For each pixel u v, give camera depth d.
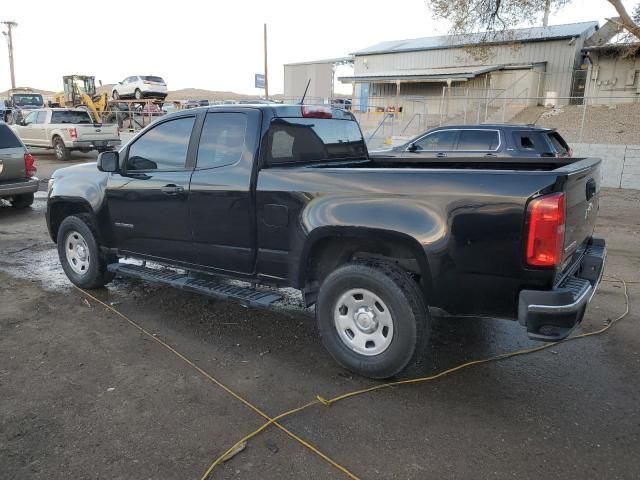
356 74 34.84
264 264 4.13
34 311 5.02
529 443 3.00
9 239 8.02
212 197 4.28
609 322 4.77
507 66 26.38
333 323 3.79
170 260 4.79
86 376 3.76
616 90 24.16
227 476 2.73
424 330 3.49
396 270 3.53
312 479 2.71
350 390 3.59
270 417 3.26
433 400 3.46
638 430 3.13
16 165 9.94
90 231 5.36
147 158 4.86
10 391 3.55
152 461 2.84
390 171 3.50
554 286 3.14
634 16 19.22
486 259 3.20
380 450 2.94
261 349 4.23
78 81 33.94
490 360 4.04
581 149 14.45
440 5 17.94
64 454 2.89
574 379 3.75
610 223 9.45
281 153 4.23
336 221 3.62
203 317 4.90
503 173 3.15
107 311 5.03
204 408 3.36
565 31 27.28
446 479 2.71
